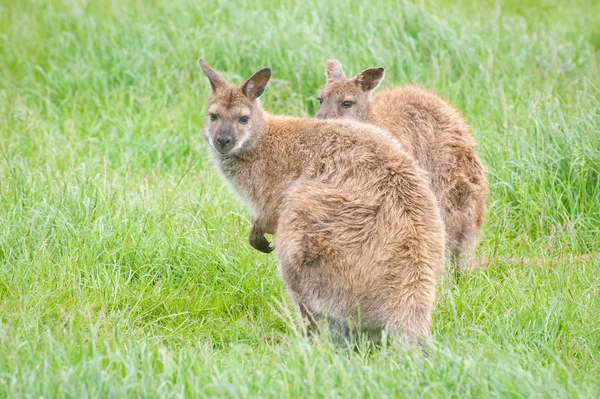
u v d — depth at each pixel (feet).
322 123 41.42
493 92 63.21
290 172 41.27
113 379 31.37
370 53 69.00
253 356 35.63
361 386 31.22
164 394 30.66
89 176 52.80
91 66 69.67
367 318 36.52
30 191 49.98
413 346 35.17
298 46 69.05
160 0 80.38
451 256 48.78
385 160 38.32
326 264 36.86
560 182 52.60
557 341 38.63
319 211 37.42
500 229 51.72
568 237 49.37
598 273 44.91
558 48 72.54
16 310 39.42
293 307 42.11
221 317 43.06
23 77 71.31
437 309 41.88
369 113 52.37
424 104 51.06
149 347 35.86
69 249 45.06
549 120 55.57
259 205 42.55
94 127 63.52
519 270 46.11
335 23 72.49
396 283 35.83
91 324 37.19
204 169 58.13
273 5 76.64
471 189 49.42
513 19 82.23
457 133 50.49
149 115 63.93
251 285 44.96
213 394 31.24
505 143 56.13
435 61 67.00
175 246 46.11
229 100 43.93
